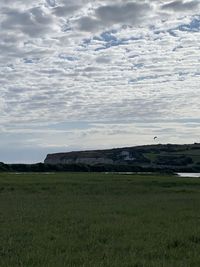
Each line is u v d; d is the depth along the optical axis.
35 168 121.81
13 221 20.02
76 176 69.50
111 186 46.72
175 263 11.48
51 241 14.80
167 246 14.04
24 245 14.12
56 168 125.25
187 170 153.62
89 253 12.83
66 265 11.12
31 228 17.77
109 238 15.39
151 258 12.27
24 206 27.11
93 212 23.67
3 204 28.45
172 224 18.86
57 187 45.03
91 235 15.94
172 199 32.75
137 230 17.14
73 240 14.98
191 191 42.00
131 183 51.50
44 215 22.30
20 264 11.29
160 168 150.12
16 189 42.78
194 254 12.69
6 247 13.69
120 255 12.54
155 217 21.31
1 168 117.69
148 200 31.81
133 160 173.25
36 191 40.88
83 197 34.66
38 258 11.94
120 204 28.44
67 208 25.84
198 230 16.98
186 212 23.59
